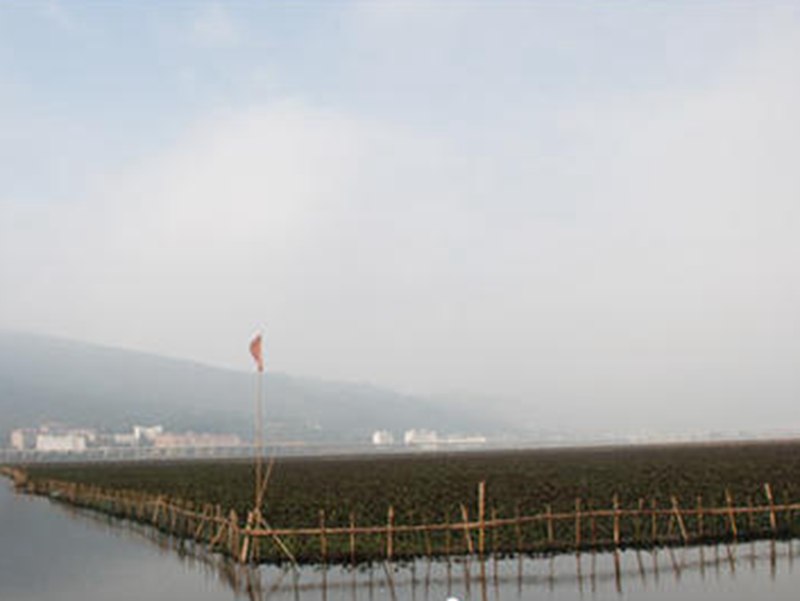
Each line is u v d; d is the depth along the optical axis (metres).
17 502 64.62
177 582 28.12
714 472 64.81
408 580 26.89
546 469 78.69
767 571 27.67
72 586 28.11
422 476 72.12
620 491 49.66
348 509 42.16
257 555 30.17
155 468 103.31
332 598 24.91
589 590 25.25
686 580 26.41
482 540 30.52
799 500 42.84
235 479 72.50
